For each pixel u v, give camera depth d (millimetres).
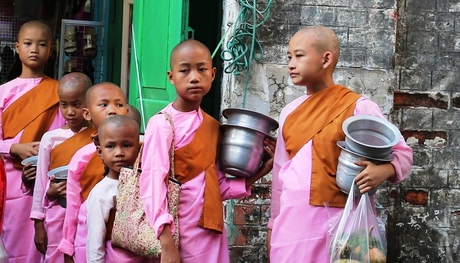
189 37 6105
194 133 4426
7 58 8602
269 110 5723
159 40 6016
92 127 5344
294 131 4395
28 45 6043
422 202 5961
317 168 4270
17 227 5844
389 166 4160
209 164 4426
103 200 4477
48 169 5332
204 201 4375
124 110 5020
